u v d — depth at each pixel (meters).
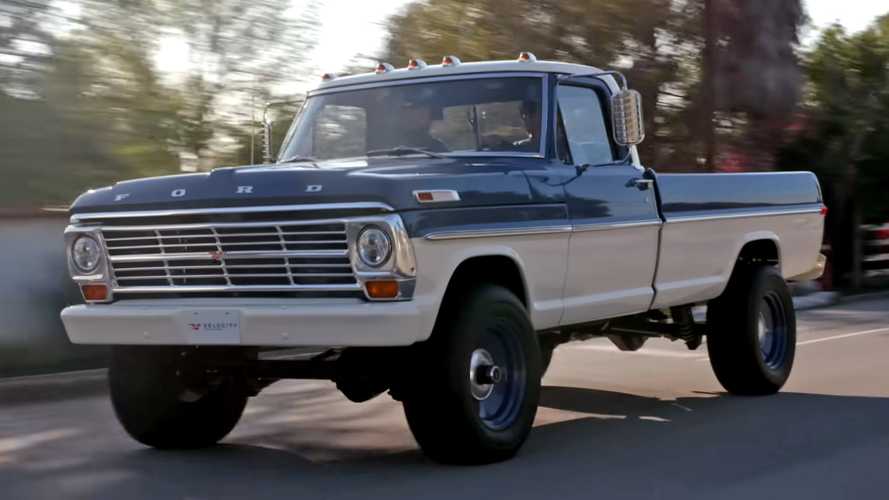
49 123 15.12
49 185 15.00
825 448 8.19
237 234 7.18
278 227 7.07
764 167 26.53
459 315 7.26
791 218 11.13
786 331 10.92
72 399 11.37
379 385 7.56
